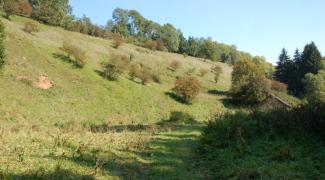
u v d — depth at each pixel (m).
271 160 13.52
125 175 12.38
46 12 92.56
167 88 71.50
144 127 29.16
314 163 12.71
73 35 90.31
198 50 149.25
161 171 13.44
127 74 69.56
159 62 95.50
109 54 82.25
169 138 20.72
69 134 18.70
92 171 11.86
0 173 10.09
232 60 177.62
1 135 15.63
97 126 30.34
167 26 154.00
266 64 153.25
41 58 57.66
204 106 65.50
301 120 16.45
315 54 108.81
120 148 16.41
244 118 18.59
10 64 50.16
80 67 60.38
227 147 16.02
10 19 80.00
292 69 110.50
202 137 18.42
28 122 36.34
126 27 164.75
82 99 49.91
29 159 12.02
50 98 46.19
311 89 83.62
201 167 14.42
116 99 54.84
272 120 17.52
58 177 10.63
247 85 69.44
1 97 40.16
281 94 78.44
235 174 12.59
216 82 91.94
